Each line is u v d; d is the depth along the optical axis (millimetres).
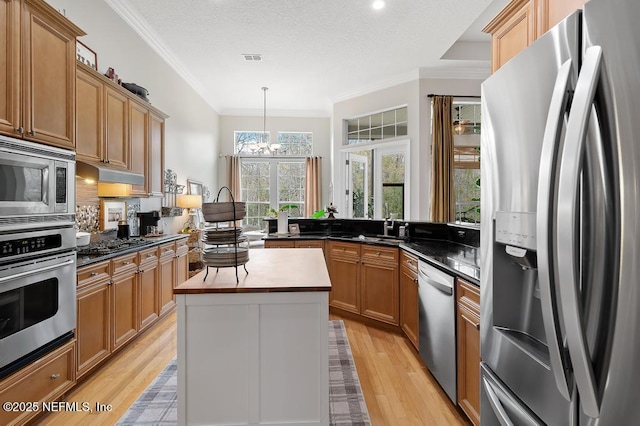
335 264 3713
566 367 836
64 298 1963
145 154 3467
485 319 1298
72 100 2059
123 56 3334
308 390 1613
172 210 4430
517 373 1106
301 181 7176
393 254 3164
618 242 699
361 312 3445
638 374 663
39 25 1808
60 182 1935
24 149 1689
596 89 743
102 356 2398
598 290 743
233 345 1586
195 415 1578
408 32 3693
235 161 6918
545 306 850
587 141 771
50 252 1855
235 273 1832
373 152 5406
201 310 1576
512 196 1097
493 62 1599
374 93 5301
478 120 4832
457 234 3146
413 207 4734
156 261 3238
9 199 1619
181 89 4836
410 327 2838
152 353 2725
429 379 2346
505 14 1460
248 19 3467
